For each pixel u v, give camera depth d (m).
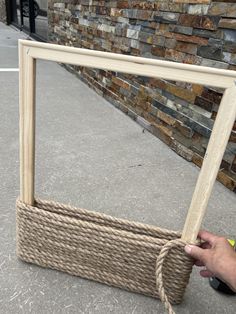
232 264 0.60
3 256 0.83
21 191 0.75
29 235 0.77
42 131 1.57
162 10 1.41
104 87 2.13
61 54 0.59
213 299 0.78
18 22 4.98
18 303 0.72
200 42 1.22
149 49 1.56
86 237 0.73
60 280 0.79
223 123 0.57
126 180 1.22
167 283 0.73
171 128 1.49
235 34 1.07
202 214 0.65
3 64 2.82
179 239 0.68
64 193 1.11
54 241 0.76
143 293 0.77
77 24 2.49
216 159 0.60
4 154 1.33
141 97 1.70
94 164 1.32
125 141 1.55
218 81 0.55
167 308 0.64
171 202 1.12
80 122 1.73
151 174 1.28
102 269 0.77
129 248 0.71
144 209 1.07
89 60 0.58
